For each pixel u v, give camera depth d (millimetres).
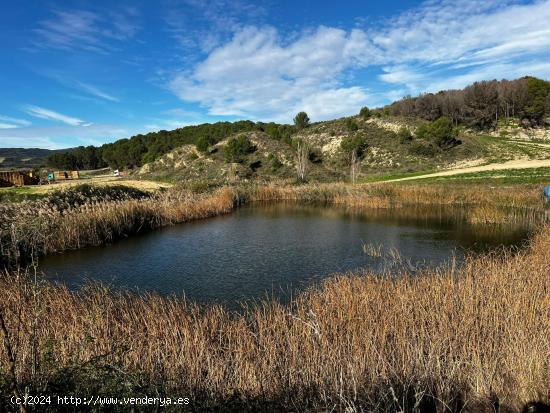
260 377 5184
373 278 10141
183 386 4914
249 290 11539
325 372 5211
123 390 4137
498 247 16062
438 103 87438
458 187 33062
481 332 6238
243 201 36594
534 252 12008
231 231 21406
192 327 7023
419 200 30859
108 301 8672
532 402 4426
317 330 6020
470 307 6863
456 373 5117
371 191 33969
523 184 32500
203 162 64312
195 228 22469
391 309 7156
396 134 67438
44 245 16062
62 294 8570
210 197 31188
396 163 58438
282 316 7363
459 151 59625
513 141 65438
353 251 16234
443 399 4746
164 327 6812
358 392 4812
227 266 14188
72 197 24094
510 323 6238
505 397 4613
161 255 15984
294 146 64375
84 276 13172
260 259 15141
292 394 4980
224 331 7109
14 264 14125
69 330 6348
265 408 4668
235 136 73625
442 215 25281
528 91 80750
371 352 5535
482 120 83750
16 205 19891
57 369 4332
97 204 20656
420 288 8297
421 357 5324
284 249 16828
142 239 19328
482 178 38031
